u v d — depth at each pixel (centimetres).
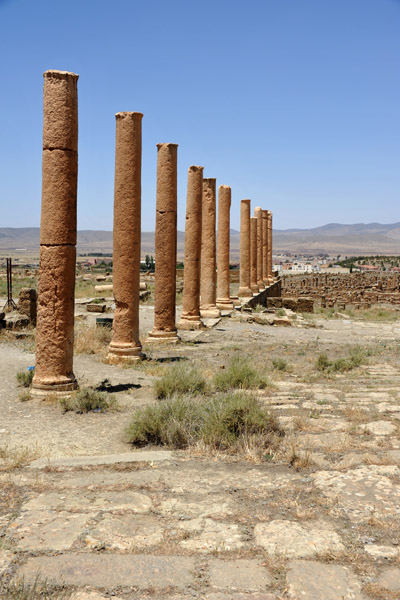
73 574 439
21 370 1362
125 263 1504
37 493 614
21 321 2044
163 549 480
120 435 879
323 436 830
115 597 408
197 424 842
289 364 1633
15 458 746
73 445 827
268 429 845
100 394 1058
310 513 552
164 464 718
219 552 475
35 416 983
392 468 678
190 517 548
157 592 415
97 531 514
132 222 1495
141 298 3506
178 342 1927
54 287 1105
